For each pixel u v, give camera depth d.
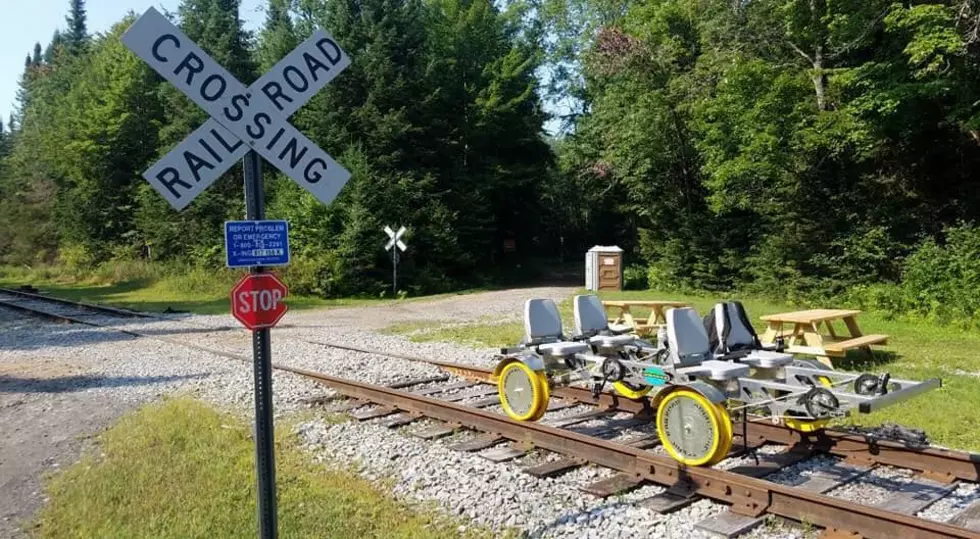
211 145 3.52
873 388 5.98
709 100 20.41
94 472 6.20
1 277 45.78
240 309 3.57
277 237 3.70
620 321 14.88
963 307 15.37
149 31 3.43
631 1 33.12
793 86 18.05
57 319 20.02
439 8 38.91
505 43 41.34
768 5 19.30
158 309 23.39
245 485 5.77
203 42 37.78
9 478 6.39
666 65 24.69
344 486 5.82
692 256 25.28
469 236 35.62
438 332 16.25
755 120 18.73
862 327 15.73
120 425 7.86
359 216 29.47
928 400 8.49
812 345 11.19
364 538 4.77
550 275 40.22
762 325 16.16
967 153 18.31
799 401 6.08
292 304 25.73
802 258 20.41
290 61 3.75
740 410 6.83
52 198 48.22
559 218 49.00
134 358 12.86
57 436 7.71
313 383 10.01
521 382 7.59
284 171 3.71
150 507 5.32
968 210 18.06
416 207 32.72
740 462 6.38
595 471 6.19
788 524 4.97
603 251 27.45
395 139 32.50
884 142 18.48
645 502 5.35
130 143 42.84
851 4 17.09
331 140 32.34
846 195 19.73
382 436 7.33
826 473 6.12
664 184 27.08
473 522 5.09
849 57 19.02
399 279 30.84
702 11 22.70
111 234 43.16
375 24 32.97
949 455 5.80
